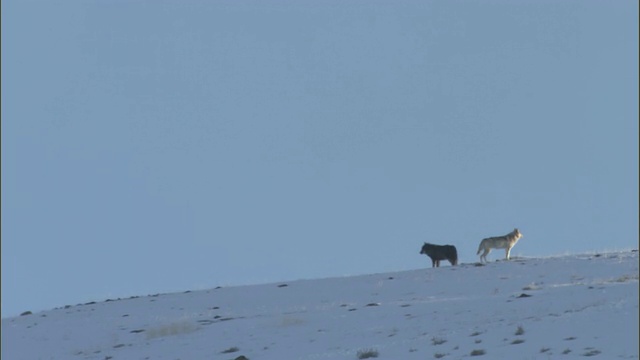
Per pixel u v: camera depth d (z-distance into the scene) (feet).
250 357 307.17
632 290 329.52
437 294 402.52
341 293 431.84
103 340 383.04
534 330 277.44
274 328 348.38
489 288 401.70
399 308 360.69
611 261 441.27
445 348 272.31
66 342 392.68
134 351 344.08
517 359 247.91
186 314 418.10
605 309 289.53
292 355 302.04
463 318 323.16
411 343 287.28
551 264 446.19
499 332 282.97
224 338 342.23
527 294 354.95
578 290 347.97
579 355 243.40
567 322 279.90
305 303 417.49
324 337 322.34
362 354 276.41
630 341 248.93
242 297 449.89
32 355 378.53
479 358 255.09
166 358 324.60
